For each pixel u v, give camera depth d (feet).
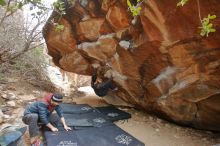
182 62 13.73
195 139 15.74
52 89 25.32
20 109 17.84
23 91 21.75
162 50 14.01
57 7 17.63
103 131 15.62
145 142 15.11
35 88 23.50
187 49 12.96
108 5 15.93
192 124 16.65
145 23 13.37
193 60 13.23
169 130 16.97
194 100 15.03
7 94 19.98
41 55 26.18
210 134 16.49
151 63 15.48
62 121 15.48
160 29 13.00
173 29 12.53
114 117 18.37
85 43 19.58
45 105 14.40
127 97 20.17
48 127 14.99
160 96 16.65
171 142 15.26
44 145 13.64
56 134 14.48
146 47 14.57
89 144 13.89
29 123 13.38
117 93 20.84
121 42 16.35
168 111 16.89
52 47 22.57
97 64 20.36
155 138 15.70
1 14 19.69
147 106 18.72
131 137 15.05
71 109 19.45
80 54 20.90
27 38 21.18
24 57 24.32
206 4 10.66
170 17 12.17
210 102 14.56
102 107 20.94
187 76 14.15
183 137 15.97
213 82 13.42
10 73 23.93
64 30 20.15
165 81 15.52
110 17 16.12
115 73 19.01
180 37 12.60
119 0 14.94
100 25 17.74
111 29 16.93
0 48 20.26
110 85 20.04
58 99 14.48
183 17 11.80
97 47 18.79
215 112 14.89
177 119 16.90
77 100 23.47
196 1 10.84
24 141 12.29
